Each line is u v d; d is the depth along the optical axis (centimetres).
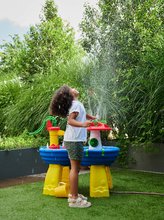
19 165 538
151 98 549
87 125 355
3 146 550
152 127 563
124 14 742
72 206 354
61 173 409
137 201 377
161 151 567
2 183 481
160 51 573
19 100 707
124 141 604
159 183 475
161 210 342
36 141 591
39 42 1216
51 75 726
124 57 671
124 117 601
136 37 676
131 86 594
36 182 484
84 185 460
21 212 335
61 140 593
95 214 330
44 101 652
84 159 396
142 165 586
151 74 558
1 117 721
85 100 632
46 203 367
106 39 738
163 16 724
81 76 684
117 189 437
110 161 405
